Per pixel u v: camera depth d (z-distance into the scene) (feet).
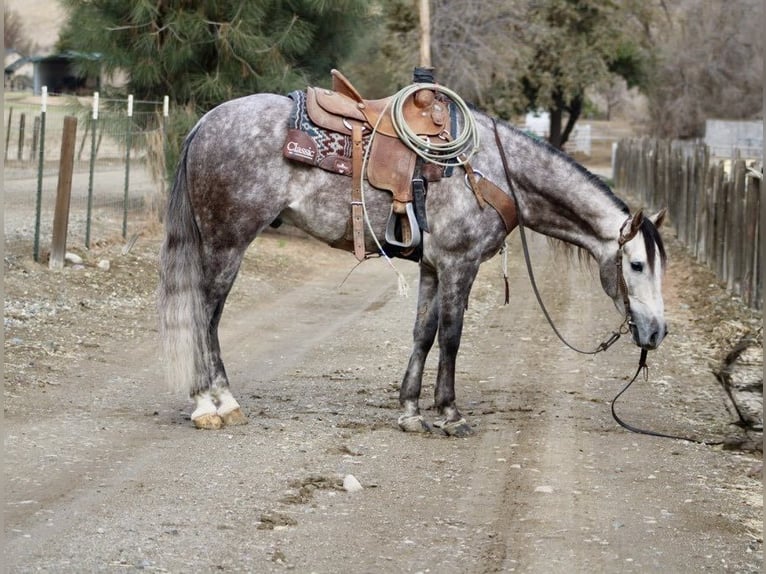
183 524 16.56
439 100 23.04
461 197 22.68
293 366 30.58
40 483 18.25
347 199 22.40
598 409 26.45
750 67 144.05
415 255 23.24
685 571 15.52
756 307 38.91
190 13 55.11
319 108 22.40
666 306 43.04
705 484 20.12
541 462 21.31
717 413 26.30
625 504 18.70
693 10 147.74
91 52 58.59
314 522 17.07
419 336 23.53
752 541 16.93
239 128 22.25
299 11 58.39
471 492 19.16
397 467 20.51
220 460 20.29
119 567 14.60
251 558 15.28
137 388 26.45
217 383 23.11
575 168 23.63
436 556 15.81
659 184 76.07
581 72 119.96
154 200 52.65
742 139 131.44
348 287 47.55
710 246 50.47
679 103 145.28
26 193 53.16
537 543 16.56
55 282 37.68
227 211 22.25
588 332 37.47
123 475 19.01
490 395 27.76
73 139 39.34
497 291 46.78
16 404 23.65
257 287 45.11
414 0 103.91
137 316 35.55
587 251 24.76
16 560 14.69
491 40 104.06
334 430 23.09
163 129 52.54
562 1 117.50
